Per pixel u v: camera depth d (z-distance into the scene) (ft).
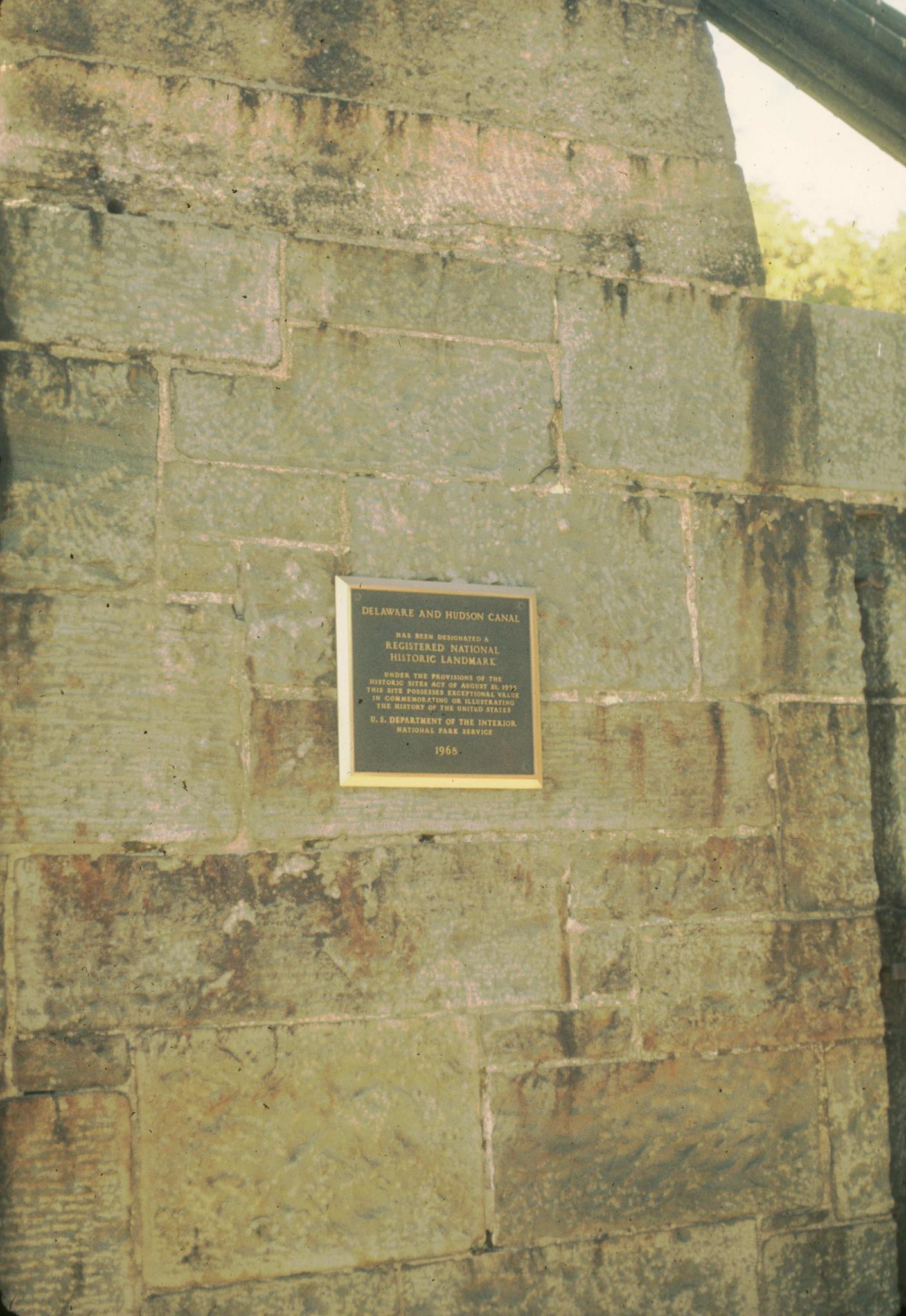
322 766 12.22
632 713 13.38
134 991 11.43
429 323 13.29
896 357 15.02
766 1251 13.03
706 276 14.49
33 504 11.68
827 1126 13.44
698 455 14.03
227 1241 11.37
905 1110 13.93
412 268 13.32
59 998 11.23
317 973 12.00
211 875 11.79
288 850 12.07
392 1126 12.01
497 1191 12.25
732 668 13.82
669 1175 12.83
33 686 11.48
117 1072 11.29
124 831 11.56
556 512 13.42
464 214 13.69
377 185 13.44
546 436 13.52
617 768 13.24
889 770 14.51
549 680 13.14
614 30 14.78
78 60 12.66
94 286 12.16
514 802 12.85
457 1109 12.23
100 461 11.93
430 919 12.41
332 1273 11.64
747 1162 13.10
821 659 14.16
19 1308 10.77
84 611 11.70
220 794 11.88
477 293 13.51
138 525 11.96
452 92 13.94
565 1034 12.67
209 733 11.93
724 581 13.93
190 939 11.65
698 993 13.19
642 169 14.49
